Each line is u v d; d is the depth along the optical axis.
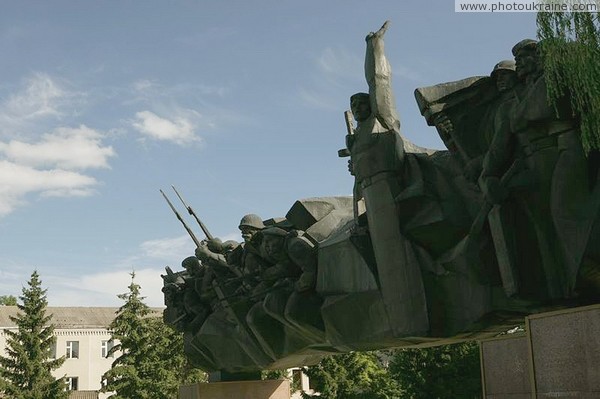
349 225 20.88
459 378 36.00
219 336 29.30
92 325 77.50
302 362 28.00
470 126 15.96
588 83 12.02
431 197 16.48
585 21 12.16
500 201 14.42
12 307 78.38
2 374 51.56
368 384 43.81
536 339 12.86
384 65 17.98
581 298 13.85
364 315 19.31
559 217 13.45
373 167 17.34
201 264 31.27
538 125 13.62
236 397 32.22
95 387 76.06
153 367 51.53
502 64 14.89
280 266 22.77
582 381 11.87
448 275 16.50
